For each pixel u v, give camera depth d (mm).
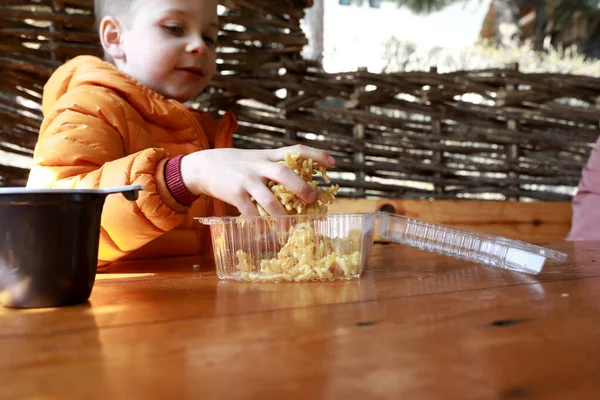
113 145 1104
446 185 1954
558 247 1111
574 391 281
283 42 1735
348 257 689
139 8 1350
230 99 1740
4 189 534
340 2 3178
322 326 434
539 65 3301
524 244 757
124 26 1398
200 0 1358
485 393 281
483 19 3861
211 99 1711
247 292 612
